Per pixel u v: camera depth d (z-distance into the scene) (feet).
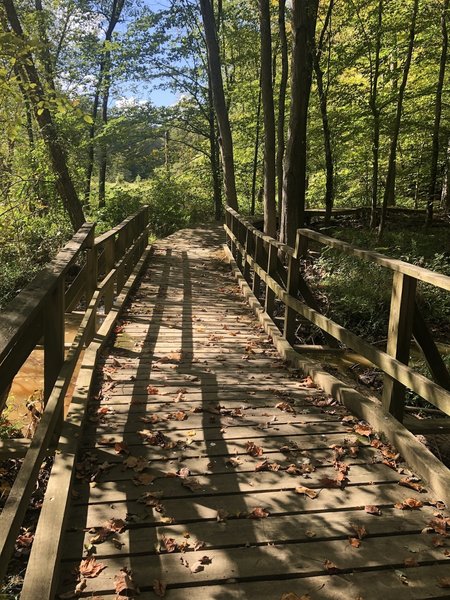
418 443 10.59
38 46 21.12
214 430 11.93
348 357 20.83
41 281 8.84
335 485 9.71
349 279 32.22
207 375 15.75
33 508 10.98
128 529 8.39
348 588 7.27
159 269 36.50
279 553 7.93
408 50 42.86
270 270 22.63
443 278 9.36
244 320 23.58
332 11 46.52
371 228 50.49
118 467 10.18
